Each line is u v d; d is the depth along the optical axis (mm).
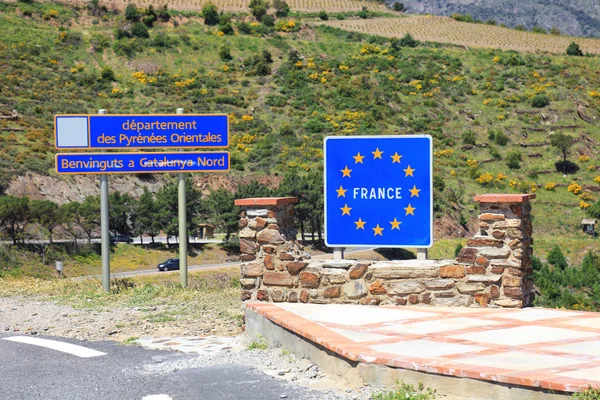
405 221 10219
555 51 122312
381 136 10305
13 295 16203
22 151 62375
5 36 93688
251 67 98750
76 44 96062
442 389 6461
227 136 17219
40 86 80812
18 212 48469
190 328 11172
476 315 9086
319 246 50688
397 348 7258
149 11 111125
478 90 94312
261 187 58000
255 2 126000
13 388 7621
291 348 8477
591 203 69875
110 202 55344
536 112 87875
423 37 122875
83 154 16891
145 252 53125
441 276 9750
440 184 68312
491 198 9500
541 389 5945
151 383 7535
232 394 6945
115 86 87312
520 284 9469
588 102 90750
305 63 101375
